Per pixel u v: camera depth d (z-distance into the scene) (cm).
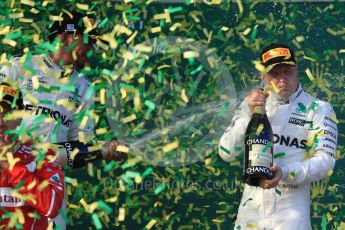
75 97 1859
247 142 1666
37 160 1501
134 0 1839
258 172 1633
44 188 1504
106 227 2158
